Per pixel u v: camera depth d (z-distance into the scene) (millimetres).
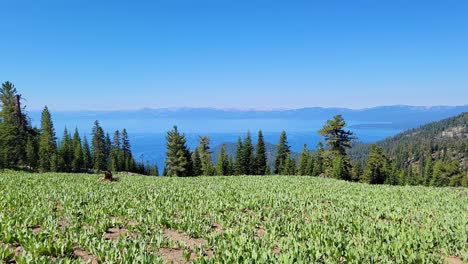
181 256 10109
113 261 8922
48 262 8328
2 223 10961
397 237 12094
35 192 18828
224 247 10570
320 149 75938
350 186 28906
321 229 12836
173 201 18078
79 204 15758
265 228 13484
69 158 82875
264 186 26891
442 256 11203
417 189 27891
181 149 75125
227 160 89812
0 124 63844
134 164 109688
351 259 9867
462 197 23547
